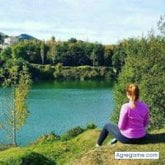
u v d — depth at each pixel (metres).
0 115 52.72
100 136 12.52
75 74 188.62
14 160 14.34
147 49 36.41
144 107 11.82
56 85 149.88
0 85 117.19
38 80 174.25
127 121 11.82
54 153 19.03
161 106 32.62
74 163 11.89
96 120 73.44
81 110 84.56
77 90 130.12
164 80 33.28
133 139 11.91
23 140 53.06
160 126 32.12
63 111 82.62
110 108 87.81
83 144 19.84
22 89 43.19
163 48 35.94
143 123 11.98
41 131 60.25
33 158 14.72
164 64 35.12
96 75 190.62
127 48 38.00
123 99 37.12
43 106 89.56
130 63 36.78
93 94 118.00
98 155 11.81
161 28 37.00
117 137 12.05
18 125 42.69
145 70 35.72
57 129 63.31
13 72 44.44
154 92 32.75
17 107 42.50
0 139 48.62
